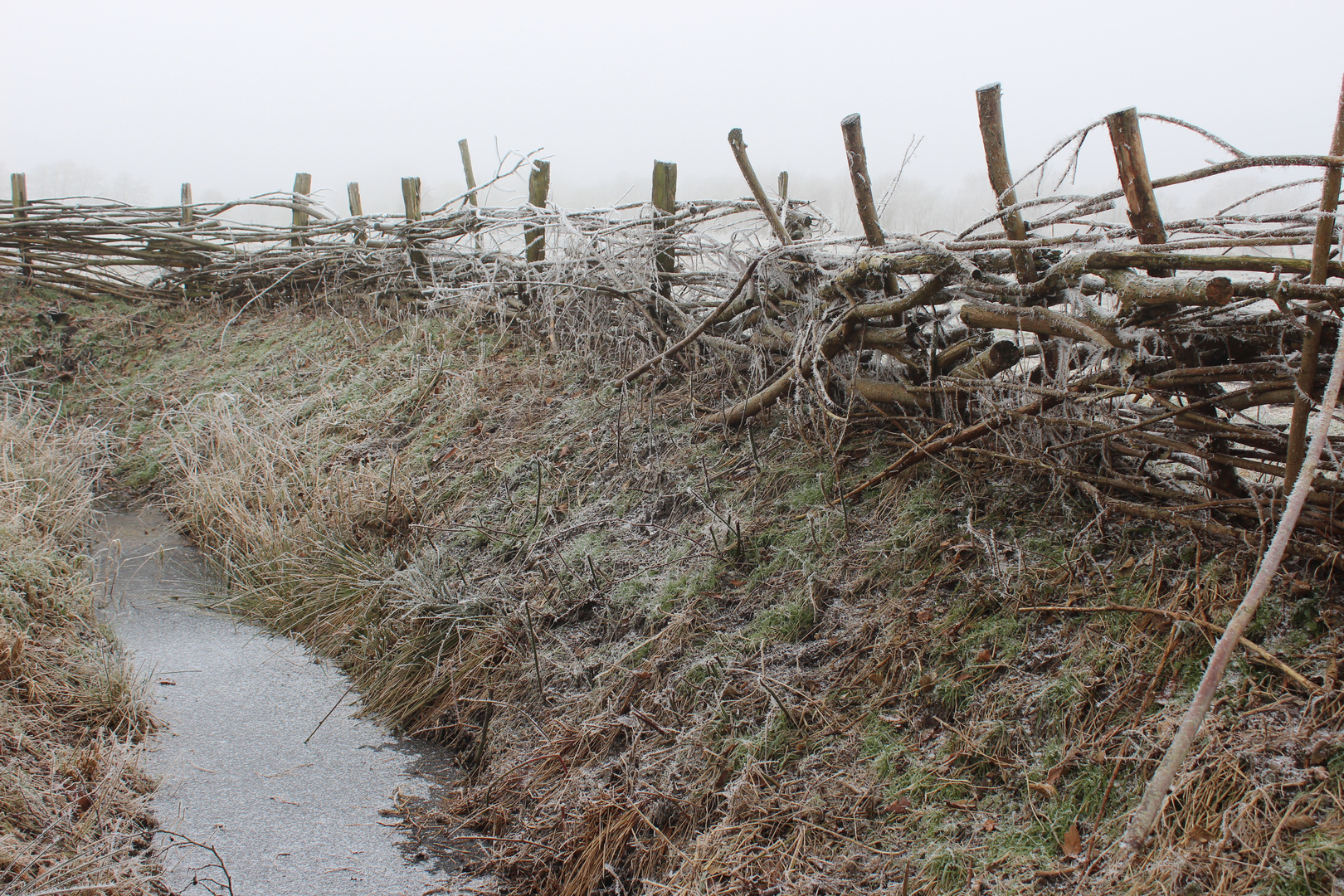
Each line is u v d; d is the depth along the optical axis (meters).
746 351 4.60
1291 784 1.93
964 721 2.55
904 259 3.30
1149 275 2.65
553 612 3.78
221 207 8.15
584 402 5.19
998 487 3.21
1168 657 2.34
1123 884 1.93
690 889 2.45
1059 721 2.38
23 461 4.97
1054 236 3.00
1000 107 2.84
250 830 2.75
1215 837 1.90
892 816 2.42
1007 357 3.17
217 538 4.93
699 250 5.09
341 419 5.74
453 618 3.89
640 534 4.04
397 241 7.03
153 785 2.86
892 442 3.69
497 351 6.04
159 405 6.64
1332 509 2.33
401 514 4.71
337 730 3.46
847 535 3.41
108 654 3.60
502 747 3.29
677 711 3.09
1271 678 2.17
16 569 3.67
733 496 3.95
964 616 2.83
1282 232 2.60
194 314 8.09
